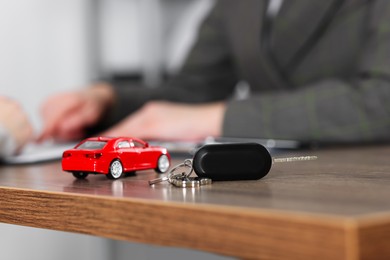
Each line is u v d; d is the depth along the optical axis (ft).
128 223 1.53
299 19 4.69
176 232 1.44
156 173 2.13
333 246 1.21
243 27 5.02
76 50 7.07
